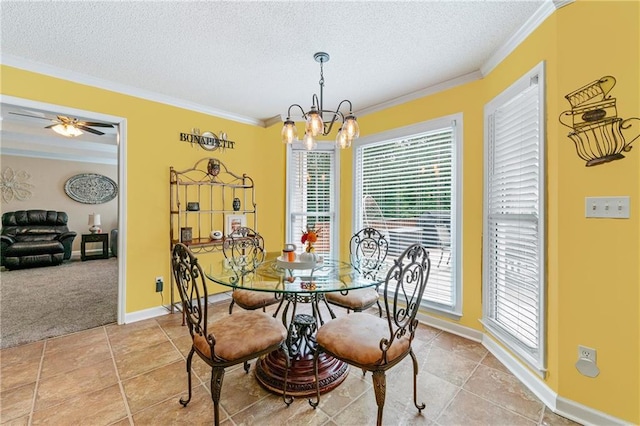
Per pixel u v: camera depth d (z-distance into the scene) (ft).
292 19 6.04
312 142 7.22
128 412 5.41
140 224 9.75
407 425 5.12
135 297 9.64
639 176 4.63
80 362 7.07
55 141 18.07
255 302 7.62
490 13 5.85
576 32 5.21
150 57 7.56
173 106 10.47
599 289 5.02
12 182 19.70
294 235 12.42
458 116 8.64
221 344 5.03
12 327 9.07
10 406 5.51
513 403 5.68
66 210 21.68
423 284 5.32
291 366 6.31
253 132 12.73
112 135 18.03
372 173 11.16
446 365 7.03
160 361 7.17
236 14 5.88
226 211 11.91
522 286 6.63
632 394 4.75
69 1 5.46
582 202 5.18
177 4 5.58
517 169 6.77
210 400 5.76
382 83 9.04
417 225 9.77
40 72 7.95
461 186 8.59
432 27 6.31
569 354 5.32
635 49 4.64
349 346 5.06
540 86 5.79
